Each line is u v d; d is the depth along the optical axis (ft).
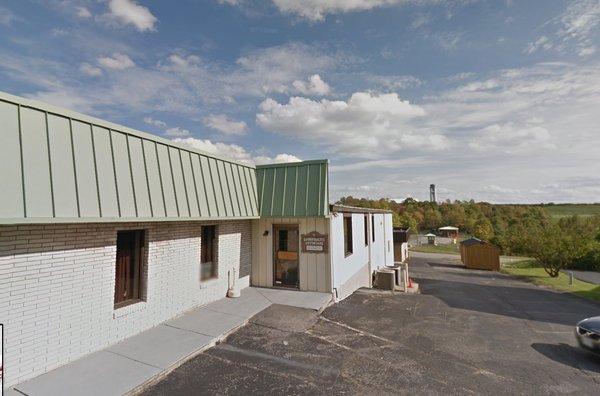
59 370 16.88
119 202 19.42
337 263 35.14
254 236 36.47
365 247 51.29
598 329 21.30
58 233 17.40
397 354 20.99
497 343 24.03
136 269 23.03
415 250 149.07
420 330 26.04
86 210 17.34
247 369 18.08
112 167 19.70
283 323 25.16
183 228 26.55
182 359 18.61
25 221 14.43
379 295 39.19
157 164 23.30
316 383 16.81
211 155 29.81
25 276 15.90
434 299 39.17
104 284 19.83
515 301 45.78
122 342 20.59
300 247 34.40
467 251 97.19
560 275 81.51
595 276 79.92
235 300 30.35
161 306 24.14
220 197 29.07
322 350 20.98
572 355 22.07
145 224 22.94
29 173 15.26
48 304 16.83
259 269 36.11
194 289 27.58
